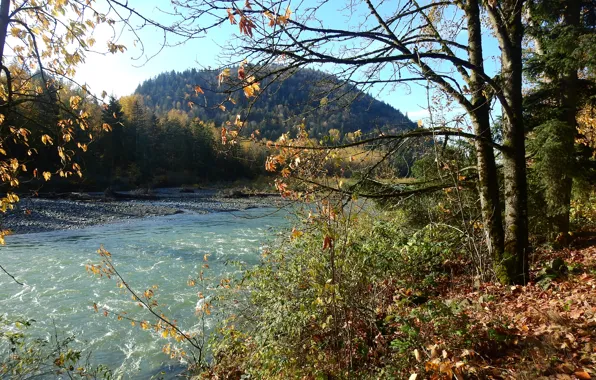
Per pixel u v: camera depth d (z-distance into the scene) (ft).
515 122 18.35
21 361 17.97
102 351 23.94
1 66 12.73
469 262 23.18
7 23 12.46
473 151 26.71
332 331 15.16
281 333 16.11
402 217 27.61
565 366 10.20
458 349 12.09
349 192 15.26
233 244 56.80
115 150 177.99
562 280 18.13
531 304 15.69
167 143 216.95
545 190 26.11
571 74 26.50
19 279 39.09
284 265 19.94
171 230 72.08
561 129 24.27
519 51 18.39
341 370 13.47
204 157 201.26
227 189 164.45
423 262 21.94
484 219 19.63
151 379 20.79
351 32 14.90
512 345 12.25
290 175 15.12
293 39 13.21
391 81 16.61
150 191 159.43
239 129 14.20
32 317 29.14
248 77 13.06
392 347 13.78
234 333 19.63
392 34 16.14
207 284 35.32
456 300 16.99
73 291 35.09
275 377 14.60
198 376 19.03
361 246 17.06
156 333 26.09
